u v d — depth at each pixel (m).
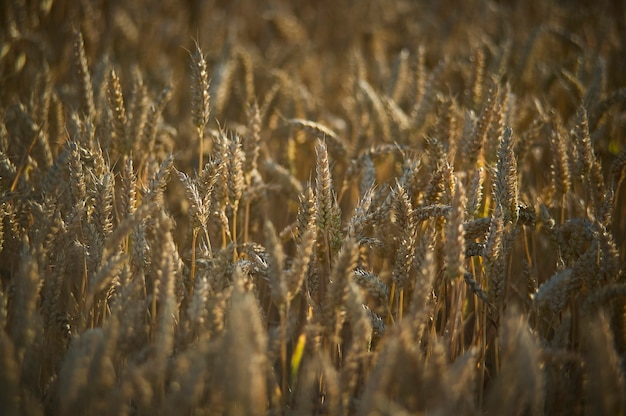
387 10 14.76
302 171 8.27
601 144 7.45
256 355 3.34
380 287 4.55
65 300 5.20
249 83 8.77
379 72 10.82
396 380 3.78
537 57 10.62
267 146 8.45
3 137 6.39
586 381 4.24
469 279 4.85
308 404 3.56
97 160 5.29
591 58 9.67
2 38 8.77
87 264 4.86
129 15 12.59
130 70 10.00
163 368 3.43
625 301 4.63
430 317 5.03
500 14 12.67
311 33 14.43
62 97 8.04
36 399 3.91
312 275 5.02
